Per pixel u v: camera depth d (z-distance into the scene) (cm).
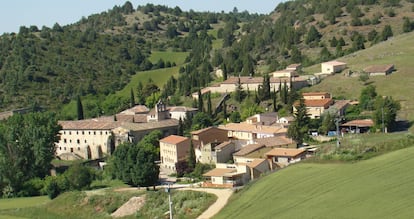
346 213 10231
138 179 17325
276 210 11456
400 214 9562
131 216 14588
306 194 11869
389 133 17425
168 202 14500
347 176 12194
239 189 14162
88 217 15462
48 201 17425
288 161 17388
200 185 16712
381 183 11244
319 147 17700
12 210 16938
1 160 19462
